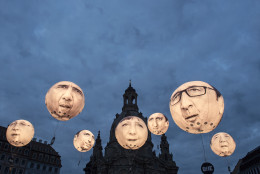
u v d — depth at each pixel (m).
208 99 7.61
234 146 14.65
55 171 79.19
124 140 13.29
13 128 14.52
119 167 68.38
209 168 13.12
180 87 8.39
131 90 101.81
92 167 81.00
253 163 70.69
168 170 81.88
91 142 17.53
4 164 66.00
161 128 15.16
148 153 77.75
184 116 7.92
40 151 78.19
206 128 8.11
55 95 9.66
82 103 10.42
